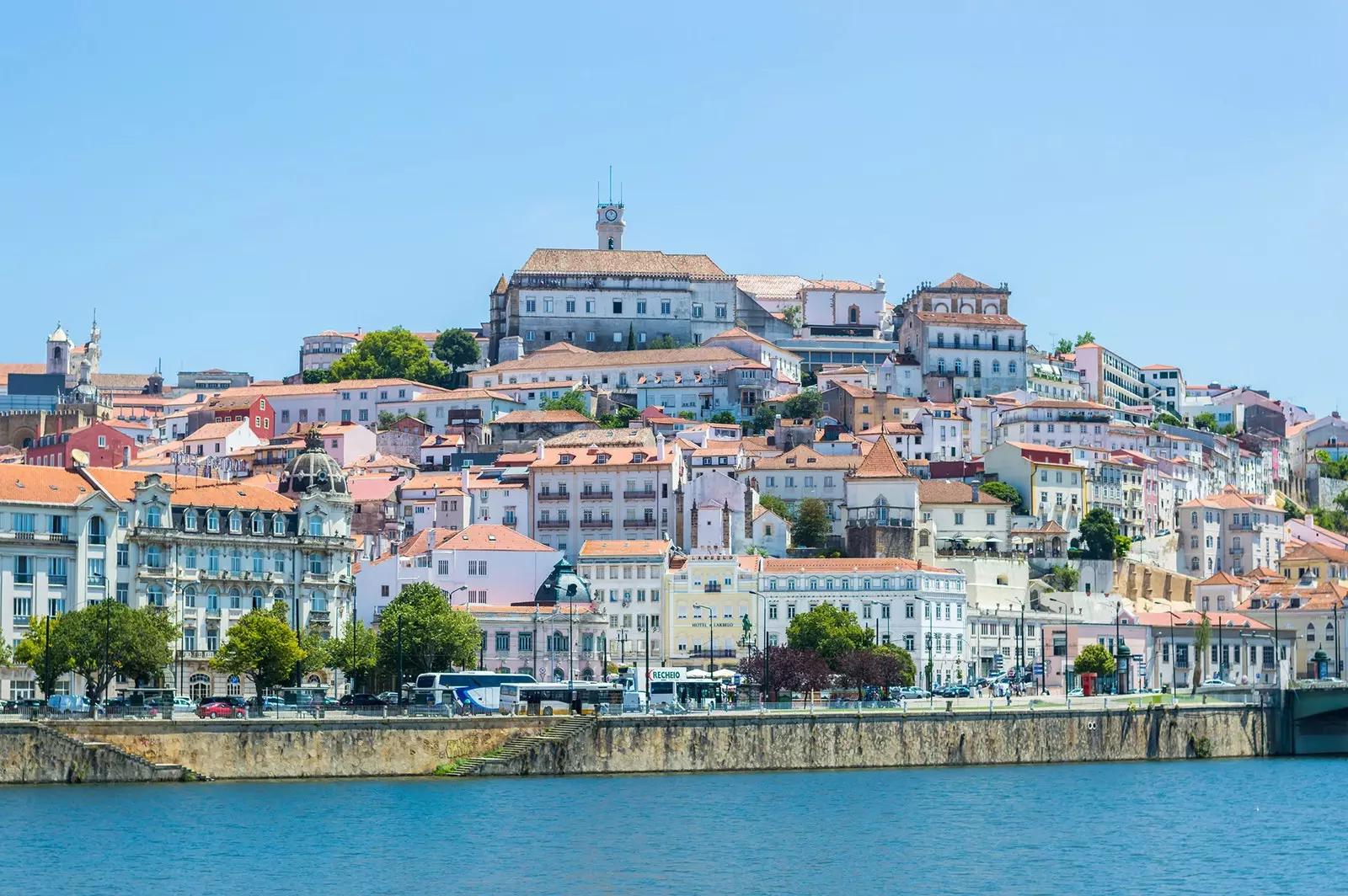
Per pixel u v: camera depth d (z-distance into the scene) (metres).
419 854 186.62
